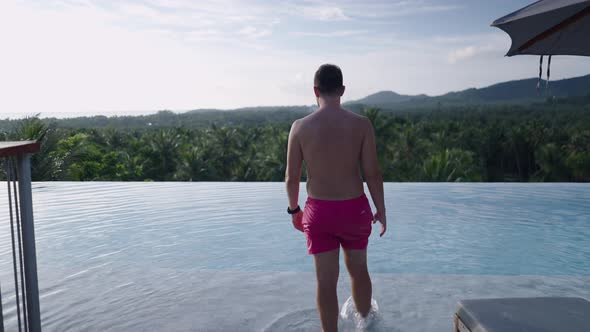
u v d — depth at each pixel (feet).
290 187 7.59
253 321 8.69
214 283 11.21
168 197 29.50
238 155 124.67
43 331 8.40
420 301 9.71
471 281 11.13
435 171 81.87
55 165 47.85
